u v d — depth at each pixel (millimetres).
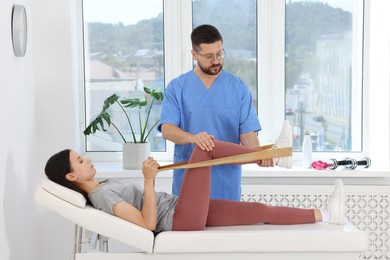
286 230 2482
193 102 2951
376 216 3680
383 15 3801
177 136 2834
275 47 3938
